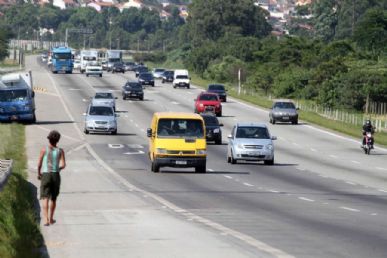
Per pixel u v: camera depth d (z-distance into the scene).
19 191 64.69
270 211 61.56
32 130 151.75
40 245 43.78
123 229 49.94
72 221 53.62
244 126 111.88
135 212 59.09
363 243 45.19
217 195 74.00
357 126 177.25
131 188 78.75
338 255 41.00
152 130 98.81
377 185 89.00
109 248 42.81
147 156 118.06
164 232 48.69
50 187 51.19
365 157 124.88
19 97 164.25
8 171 65.19
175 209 61.44
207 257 40.06
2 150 111.50
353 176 98.75
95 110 151.75
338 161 118.06
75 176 90.50
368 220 56.50
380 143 147.88
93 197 69.94
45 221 51.41
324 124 178.25
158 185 82.75
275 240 46.03
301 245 44.19
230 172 98.88
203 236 47.06
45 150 51.16
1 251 38.41
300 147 137.75
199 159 95.56
